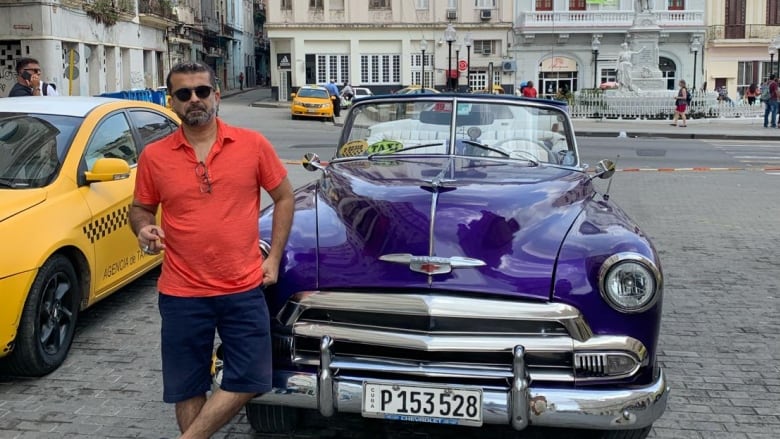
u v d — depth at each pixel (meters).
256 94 57.84
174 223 3.26
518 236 3.64
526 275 3.48
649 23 33.41
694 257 8.26
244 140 3.31
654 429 4.23
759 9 47.31
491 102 5.25
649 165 17.41
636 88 33.53
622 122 31.69
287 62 45.94
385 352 3.54
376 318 3.51
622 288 3.45
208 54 53.47
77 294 5.19
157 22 36.94
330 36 46.25
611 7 46.41
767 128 28.80
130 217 3.38
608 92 34.25
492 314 3.39
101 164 5.38
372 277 3.52
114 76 31.34
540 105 5.25
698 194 12.68
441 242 3.54
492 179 4.31
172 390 3.36
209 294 3.26
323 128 27.16
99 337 5.56
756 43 47.22
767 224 10.10
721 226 9.96
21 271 4.52
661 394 3.48
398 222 3.66
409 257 3.50
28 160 5.28
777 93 28.55
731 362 5.26
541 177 4.49
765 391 4.77
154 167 3.26
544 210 3.87
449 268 3.47
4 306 4.41
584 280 3.47
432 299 3.42
